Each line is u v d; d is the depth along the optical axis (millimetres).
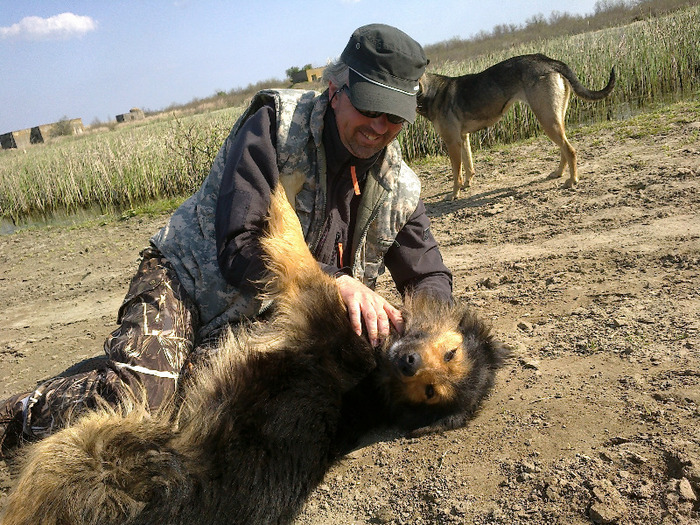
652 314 1506
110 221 4496
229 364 1107
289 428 1078
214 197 1236
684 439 1047
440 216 3006
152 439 985
